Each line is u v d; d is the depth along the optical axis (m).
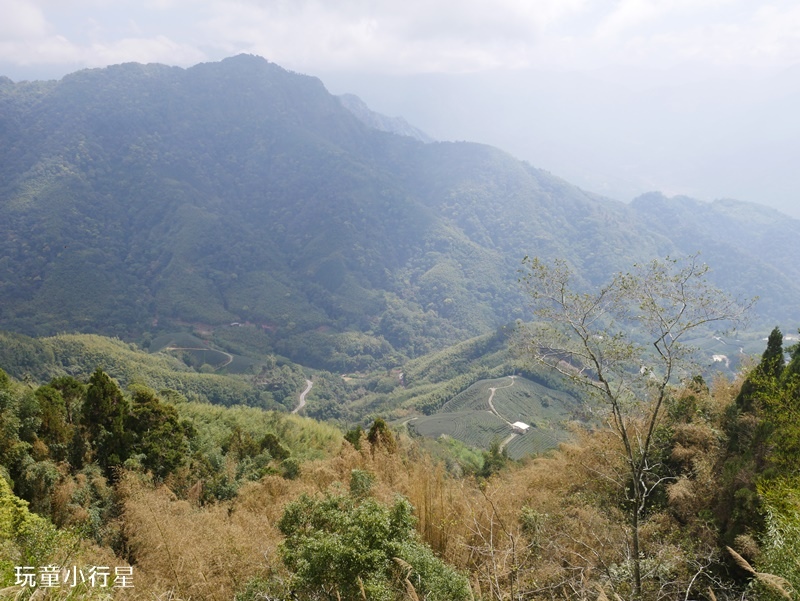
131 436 19.84
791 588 5.47
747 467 9.45
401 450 21.12
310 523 8.11
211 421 35.31
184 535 10.64
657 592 7.91
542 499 12.82
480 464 30.94
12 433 15.37
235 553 9.30
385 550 6.48
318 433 38.19
